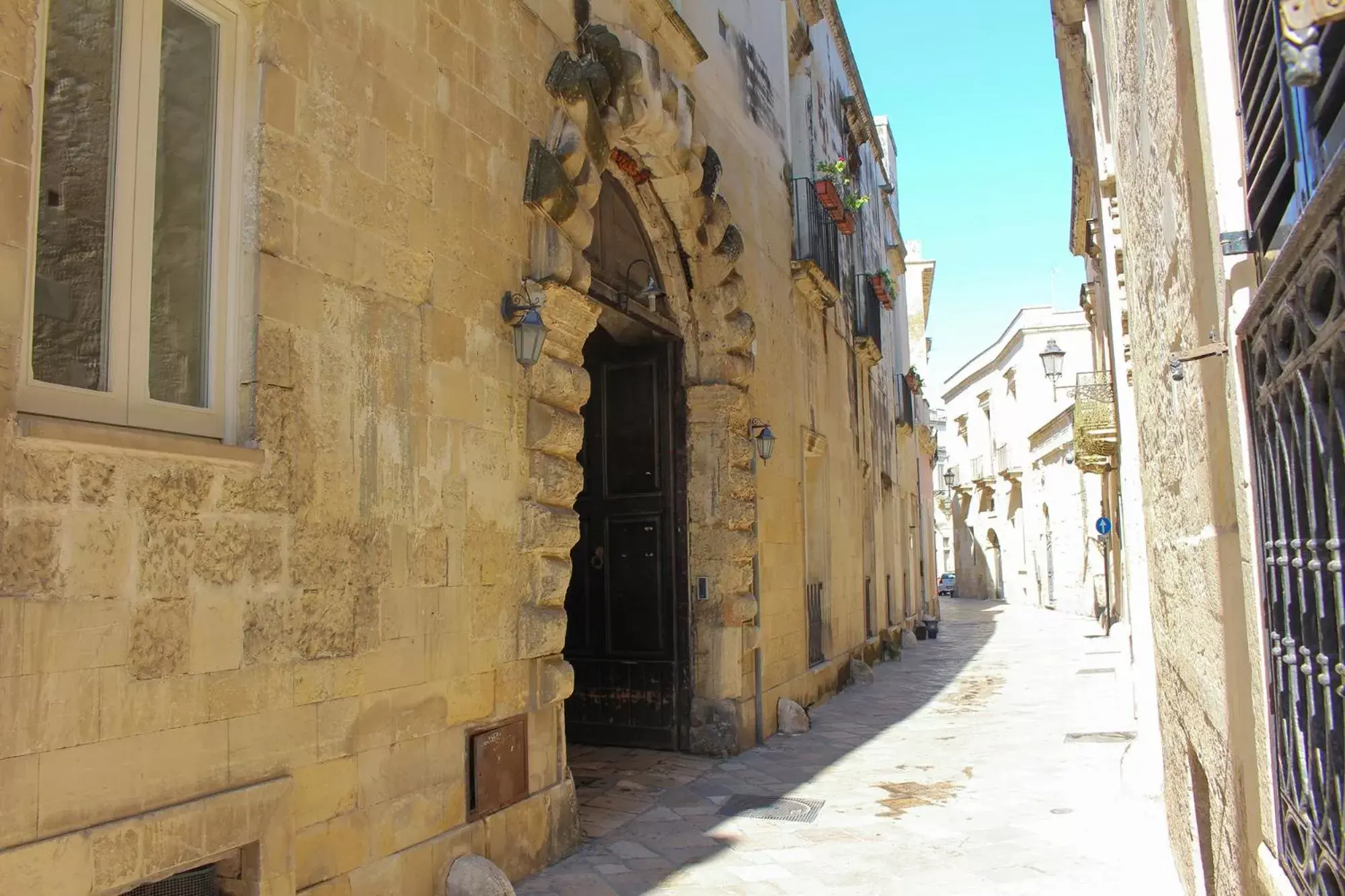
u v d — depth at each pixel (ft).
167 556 12.01
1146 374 19.97
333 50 15.35
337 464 14.90
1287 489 7.93
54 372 11.48
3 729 10.12
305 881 13.88
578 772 28.58
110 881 10.94
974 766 29.50
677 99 27.68
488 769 18.21
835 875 19.52
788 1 47.16
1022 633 85.30
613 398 32.96
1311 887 7.48
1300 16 5.24
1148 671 26.17
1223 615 11.34
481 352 18.74
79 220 11.86
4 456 10.29
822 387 46.57
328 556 14.60
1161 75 12.97
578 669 32.76
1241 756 10.68
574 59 22.62
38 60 11.30
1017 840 21.68
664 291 31.22
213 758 12.50
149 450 11.75
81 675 10.91
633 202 29.78
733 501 31.42
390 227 16.40
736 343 31.81
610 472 32.81
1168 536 17.61
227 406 13.50
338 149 15.34
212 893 13.19
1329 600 6.86
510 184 20.15
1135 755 25.26
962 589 170.19
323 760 14.32
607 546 32.71
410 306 16.80
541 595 19.80
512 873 18.79
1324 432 6.66
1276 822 8.70
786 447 38.81
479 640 18.22
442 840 16.81
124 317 12.31
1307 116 6.86
